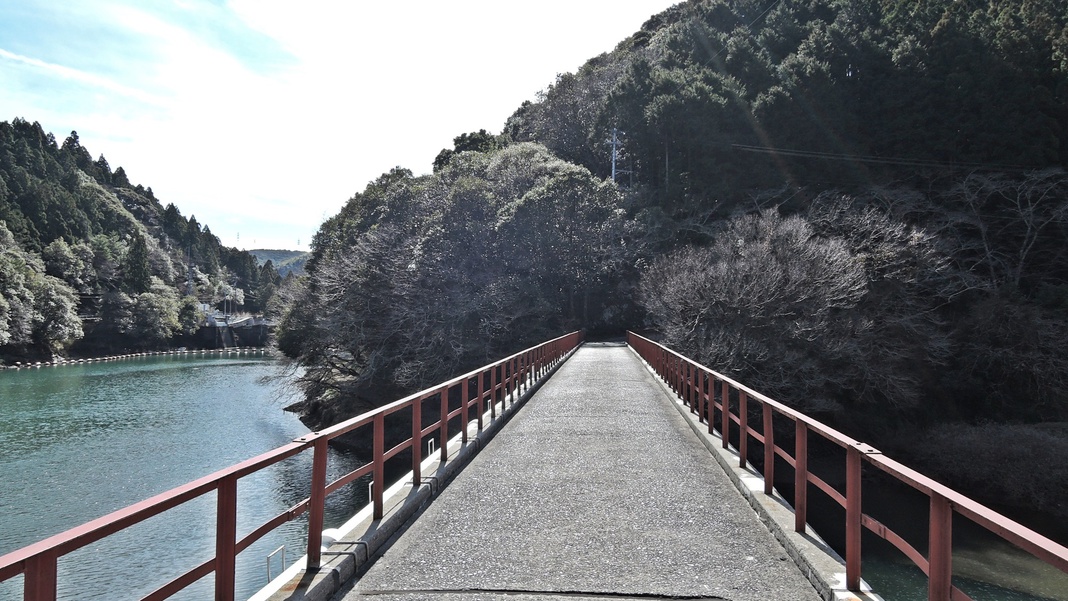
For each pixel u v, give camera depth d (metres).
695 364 11.27
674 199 48.28
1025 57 44.78
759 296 26.89
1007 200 38.50
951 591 2.68
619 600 3.88
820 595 3.95
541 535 5.12
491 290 36.22
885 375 26.95
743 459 7.09
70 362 70.50
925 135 45.22
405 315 34.09
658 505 6.00
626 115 55.12
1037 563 14.34
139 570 12.91
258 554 13.75
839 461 25.30
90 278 92.75
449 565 4.45
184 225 168.75
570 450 8.66
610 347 37.44
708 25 66.25
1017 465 23.62
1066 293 31.92
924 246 31.89
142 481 20.00
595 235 44.53
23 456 23.06
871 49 52.78
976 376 30.03
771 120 49.78
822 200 40.06
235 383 48.66
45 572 2.11
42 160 129.25
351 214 59.75
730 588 4.06
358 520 5.03
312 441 3.98
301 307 41.03
